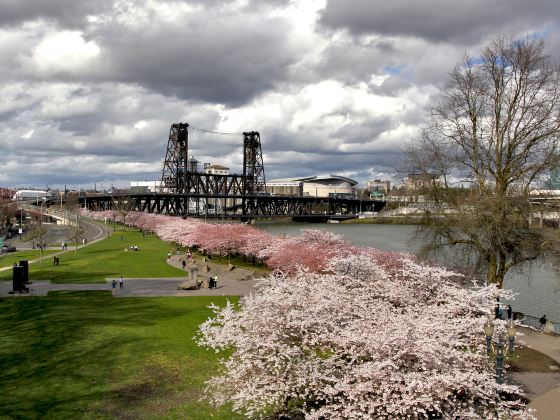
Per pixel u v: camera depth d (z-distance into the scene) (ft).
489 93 181.37
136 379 134.72
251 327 103.91
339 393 91.66
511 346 118.42
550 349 152.66
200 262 381.40
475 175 187.62
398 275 156.56
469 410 86.17
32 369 142.61
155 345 161.99
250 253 375.25
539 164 168.76
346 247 301.02
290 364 94.17
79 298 242.78
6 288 273.75
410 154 259.80
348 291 131.44
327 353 110.93
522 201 168.66
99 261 394.11
